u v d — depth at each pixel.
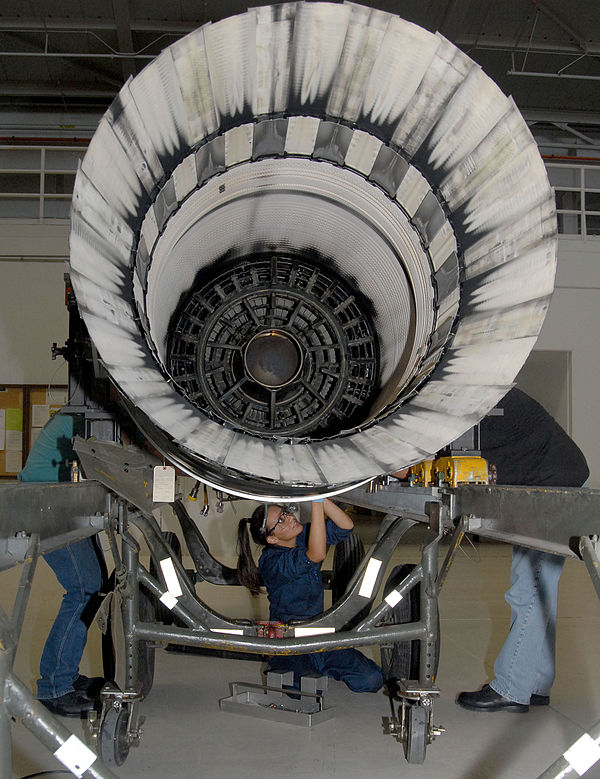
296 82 2.05
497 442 3.37
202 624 2.57
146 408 1.79
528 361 10.70
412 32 1.98
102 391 2.84
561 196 13.19
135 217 1.98
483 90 2.01
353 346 2.87
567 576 6.92
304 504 3.31
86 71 12.21
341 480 1.83
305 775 2.40
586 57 11.80
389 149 2.18
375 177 2.27
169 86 1.91
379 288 2.73
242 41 1.94
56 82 12.41
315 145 2.22
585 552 1.60
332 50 2.01
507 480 3.38
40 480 3.21
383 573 2.67
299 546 3.33
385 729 2.71
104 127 1.82
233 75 1.99
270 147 2.19
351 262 2.79
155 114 1.92
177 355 2.69
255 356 2.68
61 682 3.02
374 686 3.24
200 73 1.94
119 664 3.28
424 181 2.19
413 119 2.11
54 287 9.30
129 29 10.69
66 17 10.70
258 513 3.33
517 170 2.03
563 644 4.30
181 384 2.65
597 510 1.63
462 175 2.12
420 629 2.52
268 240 2.85
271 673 3.19
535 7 10.55
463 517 2.37
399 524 2.76
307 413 2.71
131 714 2.47
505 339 2.03
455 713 3.07
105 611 2.58
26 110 12.90
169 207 2.10
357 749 2.64
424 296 2.32
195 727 2.86
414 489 2.66
